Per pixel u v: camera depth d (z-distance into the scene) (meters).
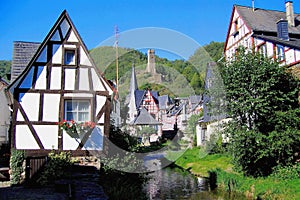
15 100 10.82
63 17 11.34
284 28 18.50
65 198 7.72
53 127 10.87
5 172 10.52
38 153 10.66
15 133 10.70
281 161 12.03
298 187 9.95
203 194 11.94
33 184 9.39
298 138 11.45
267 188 10.66
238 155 12.34
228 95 12.77
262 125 12.20
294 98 12.88
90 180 9.37
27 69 10.97
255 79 12.05
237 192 11.95
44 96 10.98
